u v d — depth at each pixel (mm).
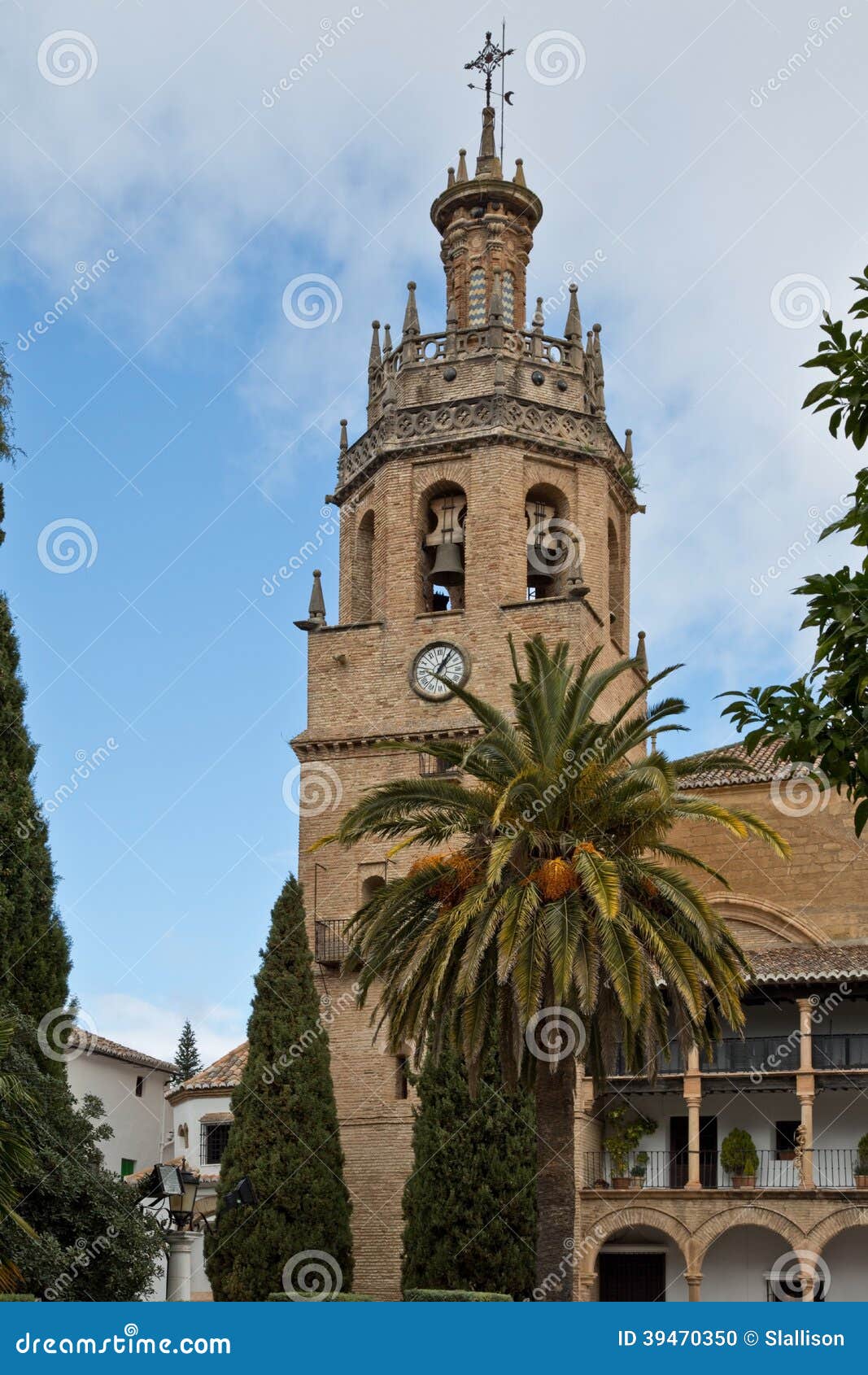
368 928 37344
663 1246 51562
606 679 36656
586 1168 50562
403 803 36906
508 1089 35625
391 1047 36719
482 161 59500
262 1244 48062
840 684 17172
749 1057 50750
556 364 57188
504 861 33094
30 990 44000
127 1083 71188
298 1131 49125
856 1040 50031
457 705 53938
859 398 17625
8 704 45969
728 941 36625
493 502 55094
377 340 59844
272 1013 50250
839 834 54719
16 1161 34031
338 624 56656
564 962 33281
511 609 53938
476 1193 45812
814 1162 50500
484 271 58875
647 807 35625
